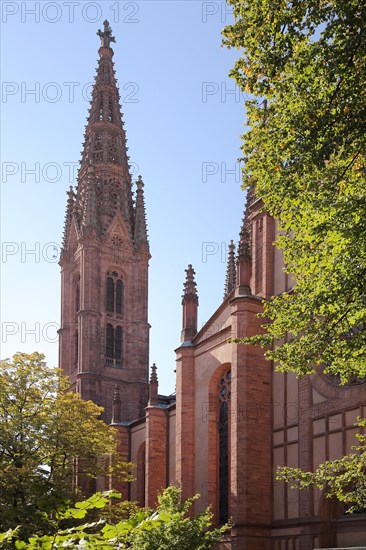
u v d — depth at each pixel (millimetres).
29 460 45531
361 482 21141
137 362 105875
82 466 50500
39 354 49688
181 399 50938
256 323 43500
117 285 109000
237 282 45344
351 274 16641
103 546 7891
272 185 18172
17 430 46094
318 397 38562
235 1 17516
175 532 32094
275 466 41281
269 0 16359
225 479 47125
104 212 111125
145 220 113188
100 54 123438
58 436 48094
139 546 29984
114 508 47875
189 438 50094
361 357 18812
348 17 14914
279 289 44531
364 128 15469
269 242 45812
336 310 17500
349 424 36188
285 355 19906
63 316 110875
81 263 106625
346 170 17234
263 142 18031
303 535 37438
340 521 36312
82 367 100500
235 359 42938
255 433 41594
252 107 18516
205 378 50062
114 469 53594
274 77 17469
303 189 17562
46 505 7648
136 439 71625
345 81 16094
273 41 16703
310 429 38625
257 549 39656
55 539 7797
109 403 102375
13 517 7645
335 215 16406
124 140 119000
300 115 16484
